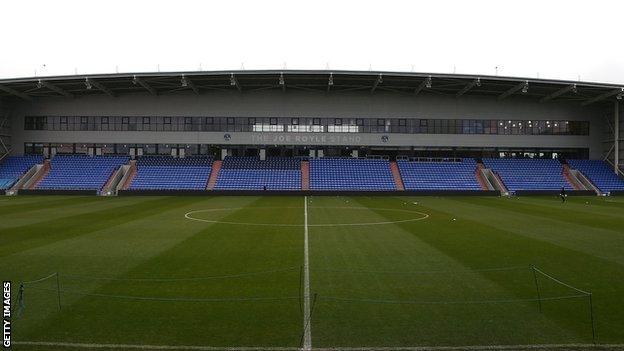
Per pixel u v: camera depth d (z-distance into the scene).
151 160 54.53
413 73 47.56
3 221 25.11
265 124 55.34
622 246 18.22
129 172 52.25
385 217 28.02
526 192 49.75
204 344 8.45
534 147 56.84
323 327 9.32
